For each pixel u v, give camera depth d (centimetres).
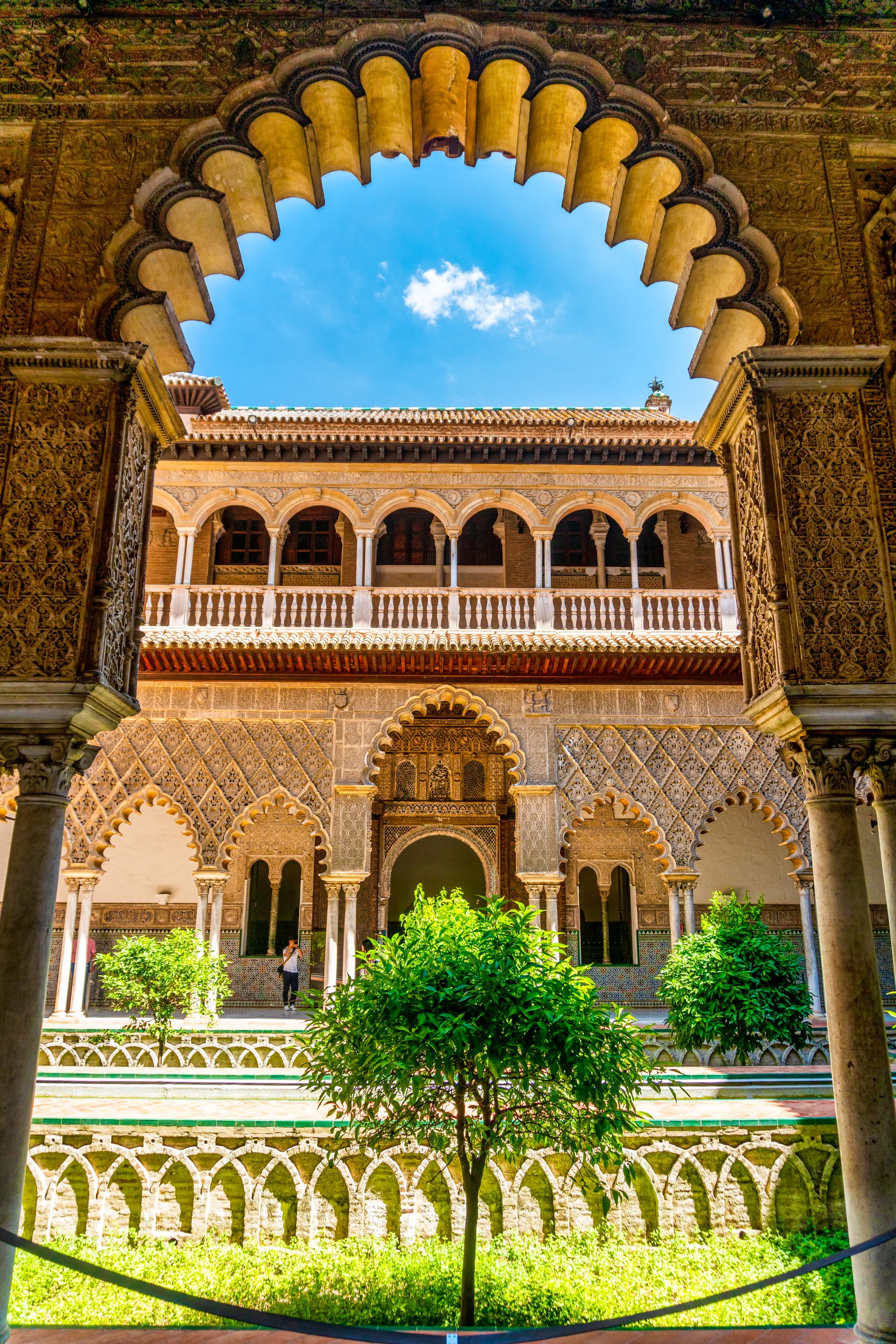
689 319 499
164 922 1520
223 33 458
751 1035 789
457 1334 262
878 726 395
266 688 1215
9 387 416
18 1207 335
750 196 450
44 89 452
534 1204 510
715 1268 462
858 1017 363
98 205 438
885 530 416
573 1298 420
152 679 1214
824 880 383
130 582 432
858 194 458
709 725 1221
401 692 1220
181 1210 518
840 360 426
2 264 435
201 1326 374
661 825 1190
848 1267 454
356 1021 426
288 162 492
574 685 1230
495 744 1265
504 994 404
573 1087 397
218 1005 1132
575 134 473
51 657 387
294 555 1567
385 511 1288
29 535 400
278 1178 522
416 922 460
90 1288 438
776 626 406
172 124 448
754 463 440
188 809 1176
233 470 1282
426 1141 425
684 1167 520
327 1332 255
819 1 463
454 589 1248
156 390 438
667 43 463
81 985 1122
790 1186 517
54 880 376
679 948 870
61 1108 605
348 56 455
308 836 1564
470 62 462
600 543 1516
